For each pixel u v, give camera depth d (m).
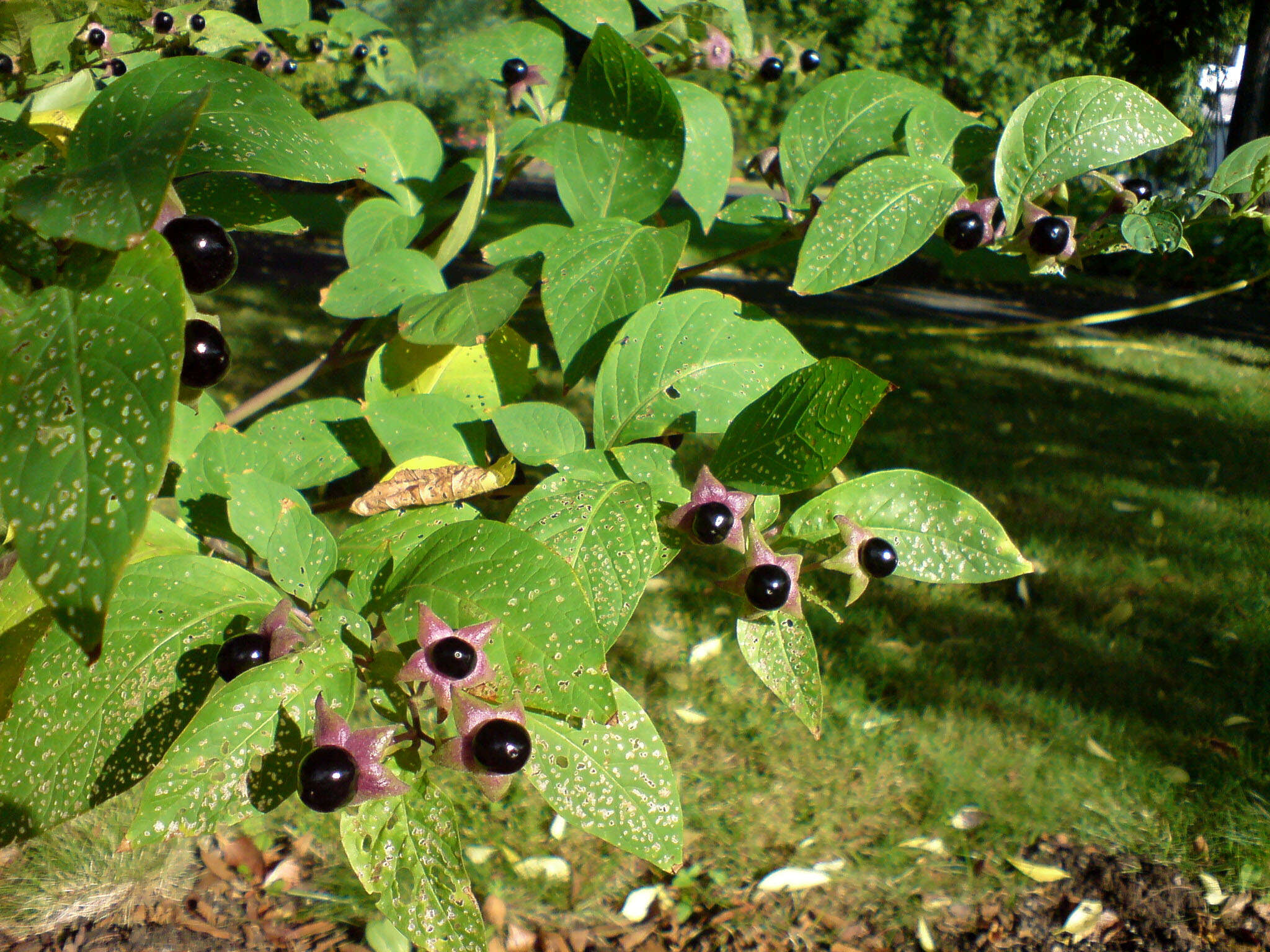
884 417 2.87
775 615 0.40
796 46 0.57
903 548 0.41
